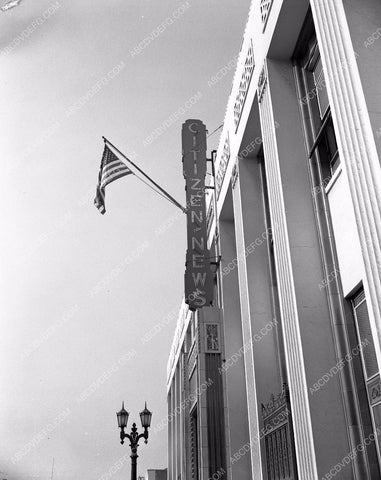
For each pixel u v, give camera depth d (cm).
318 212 926
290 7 991
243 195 1364
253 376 1184
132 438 1758
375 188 616
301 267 890
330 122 927
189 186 1788
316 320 851
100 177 1844
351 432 771
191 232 1725
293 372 866
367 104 655
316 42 1009
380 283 584
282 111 1041
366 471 748
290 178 970
